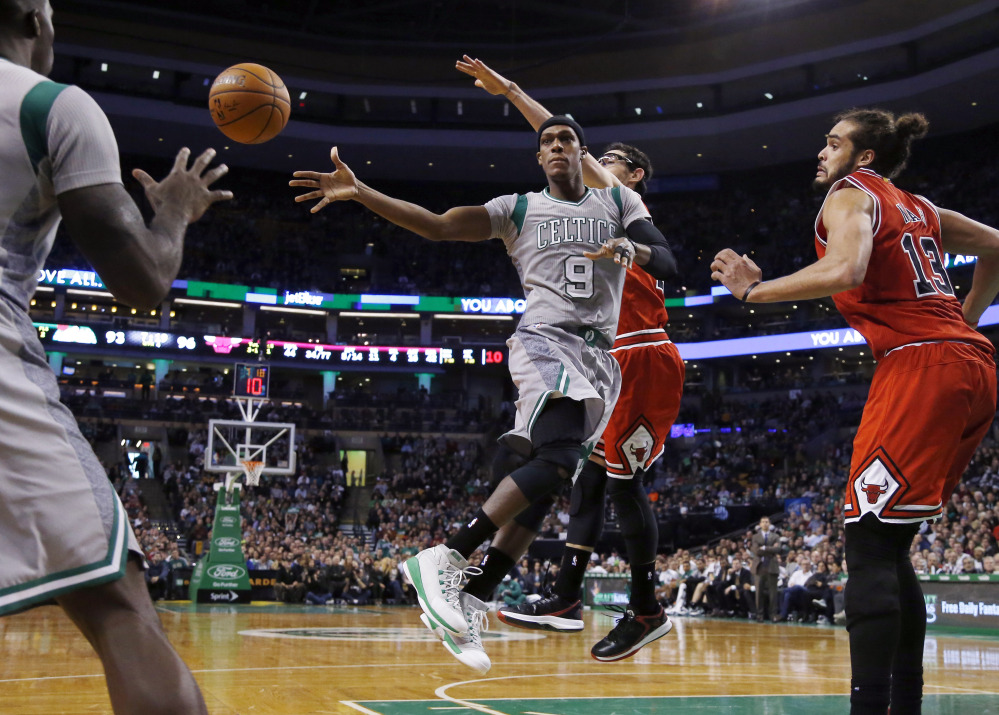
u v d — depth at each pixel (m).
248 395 19.39
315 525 28.88
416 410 36.50
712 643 9.80
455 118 35.25
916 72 29.02
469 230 3.42
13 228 1.77
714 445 31.86
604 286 3.40
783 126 32.28
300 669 5.95
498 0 30.39
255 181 38.62
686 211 37.50
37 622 11.55
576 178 3.51
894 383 3.06
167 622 11.53
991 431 26.17
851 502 3.07
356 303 36.78
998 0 26.92
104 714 3.71
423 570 3.03
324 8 31.67
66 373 36.56
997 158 32.00
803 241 34.19
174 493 29.84
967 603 13.88
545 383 3.19
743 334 33.78
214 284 35.34
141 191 35.22
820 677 6.04
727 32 30.38
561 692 4.94
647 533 4.01
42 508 1.69
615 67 33.09
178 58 32.38
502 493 3.07
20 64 1.92
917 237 3.23
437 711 4.04
